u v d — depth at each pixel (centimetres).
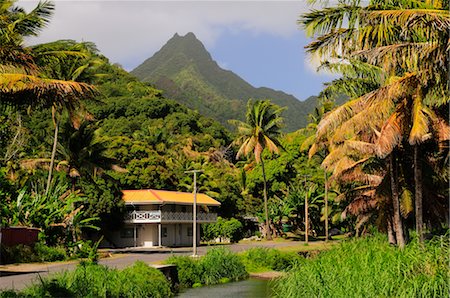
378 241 2150
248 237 7200
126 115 9856
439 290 1329
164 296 2383
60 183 4334
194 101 18650
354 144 2753
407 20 1549
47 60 2530
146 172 6350
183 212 6022
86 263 2173
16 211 3516
